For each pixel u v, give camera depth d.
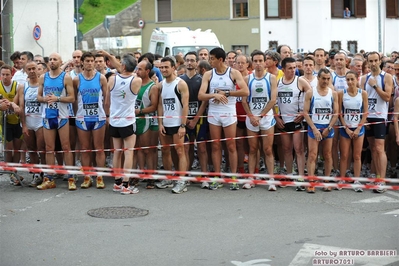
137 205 13.73
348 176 16.42
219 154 15.53
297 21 56.75
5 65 16.14
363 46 57.97
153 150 15.77
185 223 12.22
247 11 57.12
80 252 10.40
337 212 13.09
